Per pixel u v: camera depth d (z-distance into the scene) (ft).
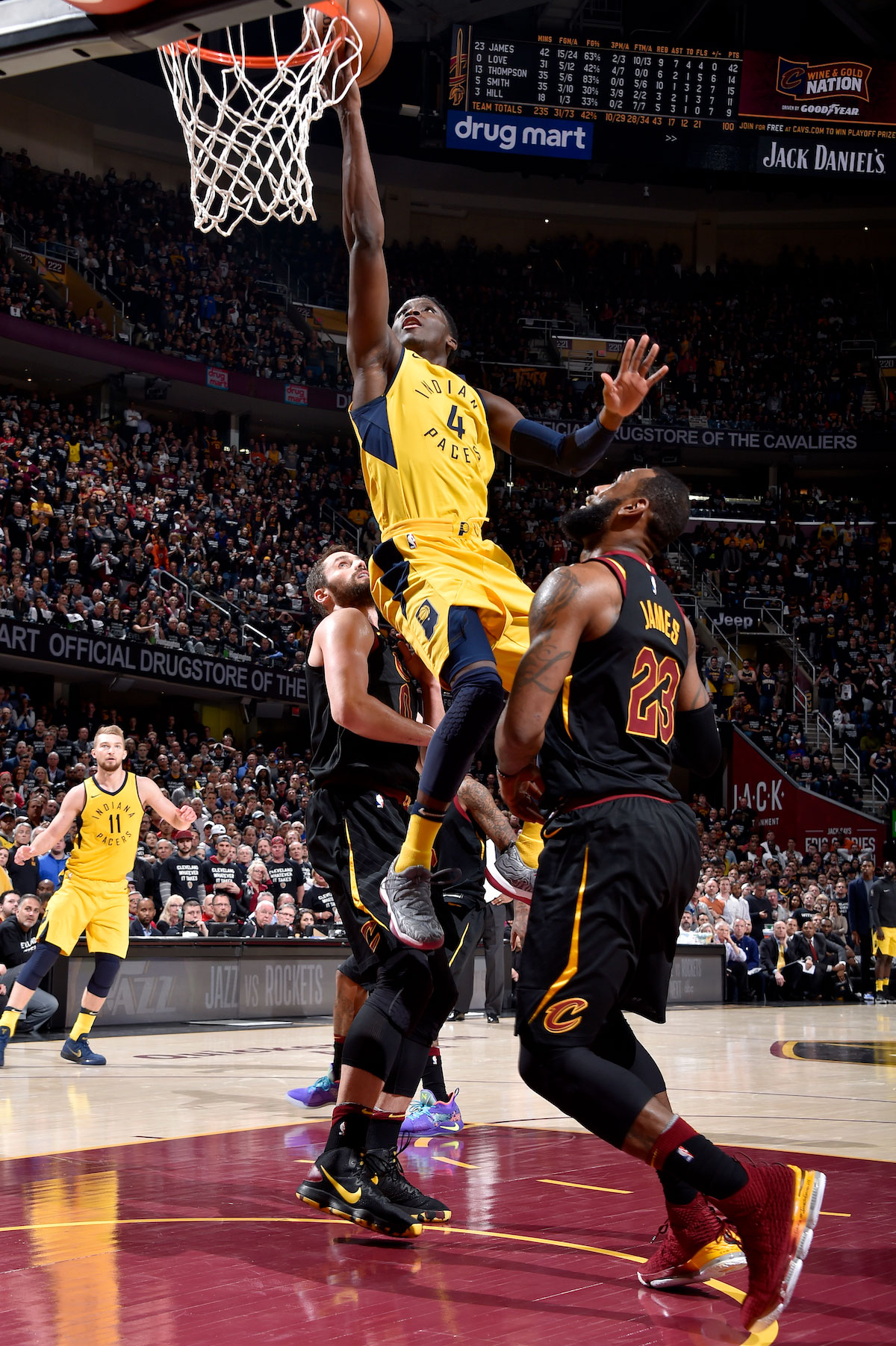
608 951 7.91
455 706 9.46
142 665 57.93
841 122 77.15
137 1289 8.07
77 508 63.21
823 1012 43.16
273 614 68.54
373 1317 7.48
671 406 92.17
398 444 10.51
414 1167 12.77
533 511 88.02
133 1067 22.17
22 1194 11.08
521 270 96.63
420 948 9.61
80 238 77.77
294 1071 21.40
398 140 90.48
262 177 12.35
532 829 11.52
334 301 92.02
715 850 65.46
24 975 22.27
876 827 71.56
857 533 91.35
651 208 100.37
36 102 82.28
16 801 42.50
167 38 11.13
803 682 82.58
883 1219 10.33
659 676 8.62
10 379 77.25
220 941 32.09
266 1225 9.93
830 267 100.22
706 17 87.97
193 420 84.23
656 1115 7.52
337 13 10.57
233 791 50.34
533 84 74.69
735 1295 8.07
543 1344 7.00
